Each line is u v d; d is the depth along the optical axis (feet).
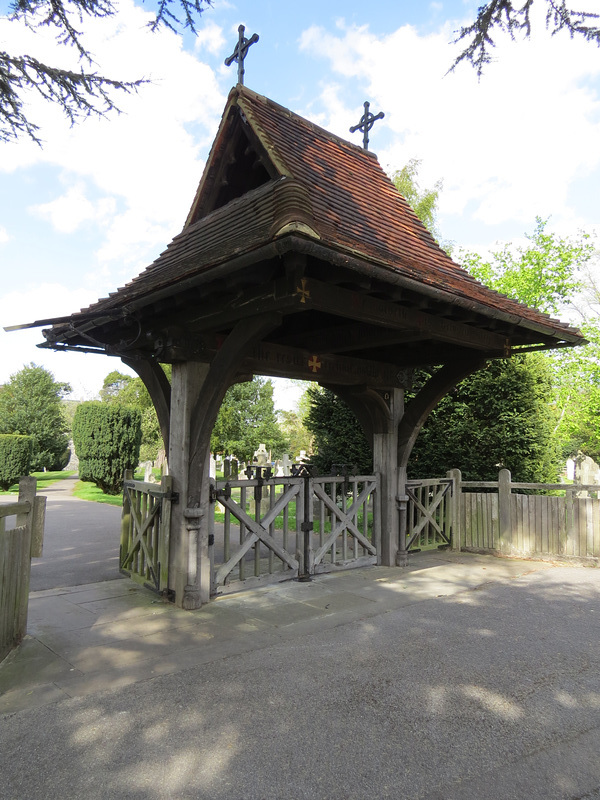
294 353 21.52
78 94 14.98
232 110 19.67
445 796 8.82
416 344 24.53
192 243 19.53
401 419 25.99
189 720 11.03
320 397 40.42
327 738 10.43
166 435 20.22
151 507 20.77
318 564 23.36
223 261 13.23
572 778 9.34
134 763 9.57
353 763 9.66
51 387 101.40
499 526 28.17
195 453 18.65
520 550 27.53
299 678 13.01
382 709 11.58
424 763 9.69
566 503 26.53
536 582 22.50
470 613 18.19
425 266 19.54
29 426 96.48
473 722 11.10
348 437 38.29
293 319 20.85
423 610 18.48
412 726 10.92
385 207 23.13
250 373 20.25
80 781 9.07
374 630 16.43
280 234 11.75
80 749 9.96
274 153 17.60
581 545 26.03
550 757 9.93
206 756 9.79
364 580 22.54
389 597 20.02
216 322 17.07
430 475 34.60
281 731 10.66
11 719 11.00
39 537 15.83
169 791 8.84
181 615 17.70
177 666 13.65
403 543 25.45
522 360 32.19
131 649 14.75
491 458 32.91
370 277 14.24
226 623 16.93
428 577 23.22
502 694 12.34
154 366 20.71
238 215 18.03
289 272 13.53
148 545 20.97
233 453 92.02
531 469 32.55
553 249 60.44
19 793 8.75
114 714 11.23
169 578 19.10
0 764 9.51
